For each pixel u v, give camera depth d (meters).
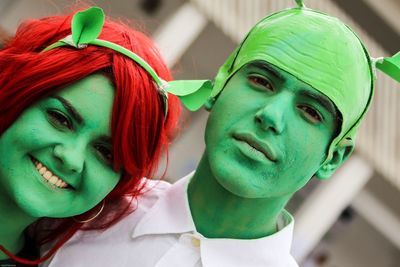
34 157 1.30
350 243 4.75
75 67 1.27
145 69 1.33
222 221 1.42
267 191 1.33
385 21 4.22
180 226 1.44
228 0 3.58
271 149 1.29
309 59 1.30
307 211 3.88
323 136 1.33
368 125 3.76
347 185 3.85
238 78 1.36
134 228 1.47
